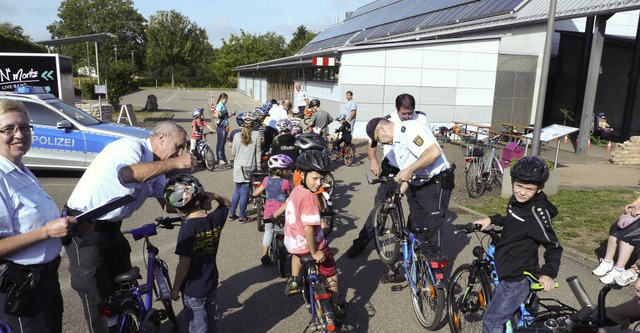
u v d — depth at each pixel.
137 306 3.14
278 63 26.48
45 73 14.91
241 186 6.87
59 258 2.68
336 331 3.58
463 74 17.66
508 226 3.12
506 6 19.36
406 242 4.50
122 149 3.11
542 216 2.97
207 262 3.24
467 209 7.91
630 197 8.76
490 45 17.59
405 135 4.66
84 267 3.19
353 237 6.45
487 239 6.30
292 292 3.84
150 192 3.52
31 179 2.57
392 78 17.05
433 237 4.81
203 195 3.21
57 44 18.42
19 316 2.44
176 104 36.03
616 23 21.56
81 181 3.12
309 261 3.50
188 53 76.94
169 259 5.50
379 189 5.65
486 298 3.46
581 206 8.02
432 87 17.44
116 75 24.97
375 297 4.64
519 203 3.11
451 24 22.81
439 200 4.76
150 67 76.81
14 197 2.39
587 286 4.89
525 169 2.97
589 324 2.77
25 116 2.49
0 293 2.38
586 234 6.55
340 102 16.92
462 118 18.03
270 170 5.28
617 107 20.77
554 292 4.78
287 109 12.12
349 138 12.07
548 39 8.11
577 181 10.55
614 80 20.72
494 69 17.81
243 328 3.99
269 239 5.23
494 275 3.31
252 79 47.78
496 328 3.14
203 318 3.23
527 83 18.47
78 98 23.11
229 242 6.10
